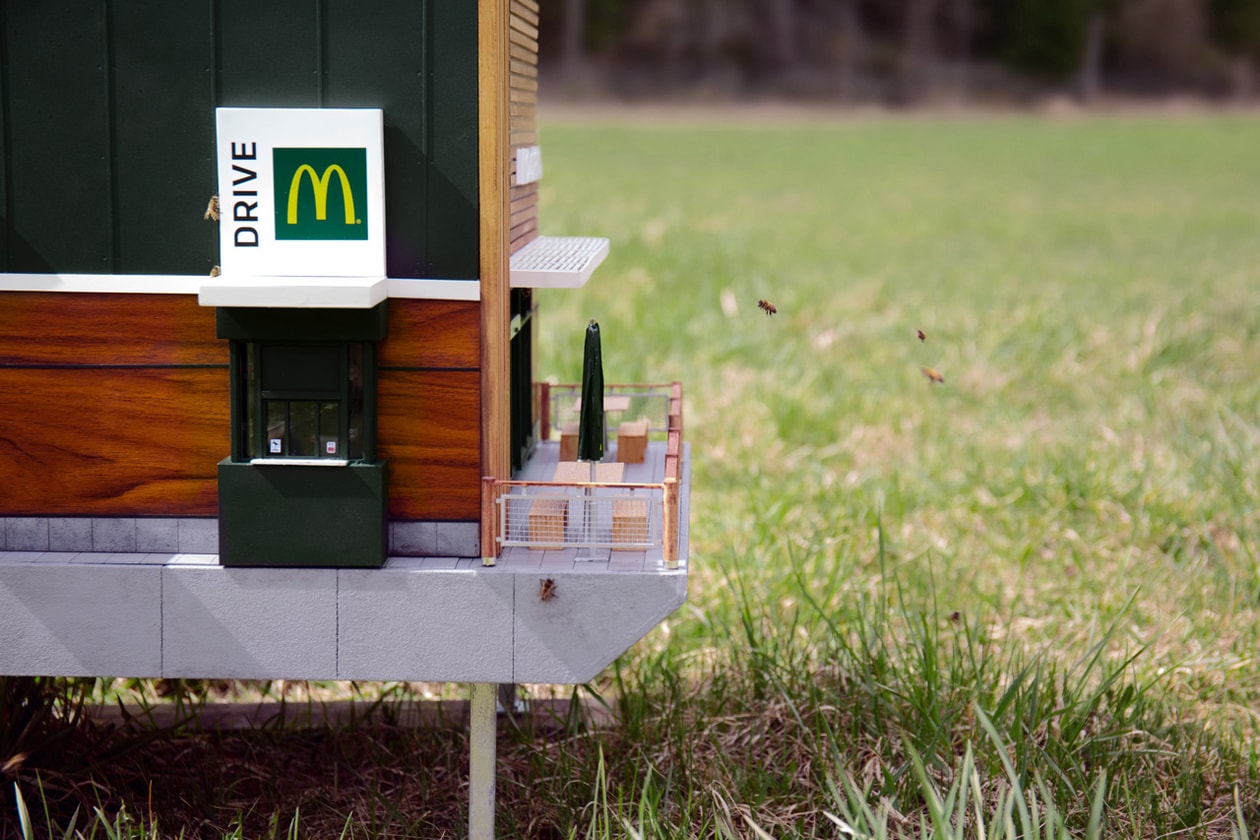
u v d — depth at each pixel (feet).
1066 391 50.55
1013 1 246.27
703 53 244.22
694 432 45.03
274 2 19.31
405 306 19.75
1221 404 46.50
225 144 19.27
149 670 19.97
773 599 30.35
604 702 25.32
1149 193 127.44
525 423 26.14
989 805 22.22
